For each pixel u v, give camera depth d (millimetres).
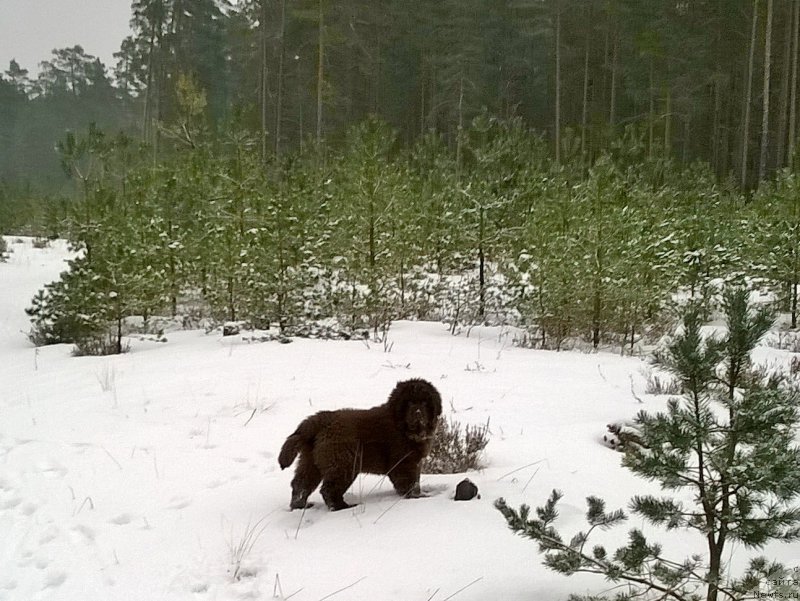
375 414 5625
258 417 8070
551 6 38031
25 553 4934
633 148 19859
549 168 19281
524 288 13953
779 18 37938
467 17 37125
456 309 14742
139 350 12938
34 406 8977
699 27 37531
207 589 4316
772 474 3195
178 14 50000
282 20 39500
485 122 19453
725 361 3602
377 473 5617
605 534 4766
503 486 5758
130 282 13070
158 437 7477
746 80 38031
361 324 13594
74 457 6926
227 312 14711
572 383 9852
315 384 9477
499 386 9578
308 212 13664
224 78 50375
